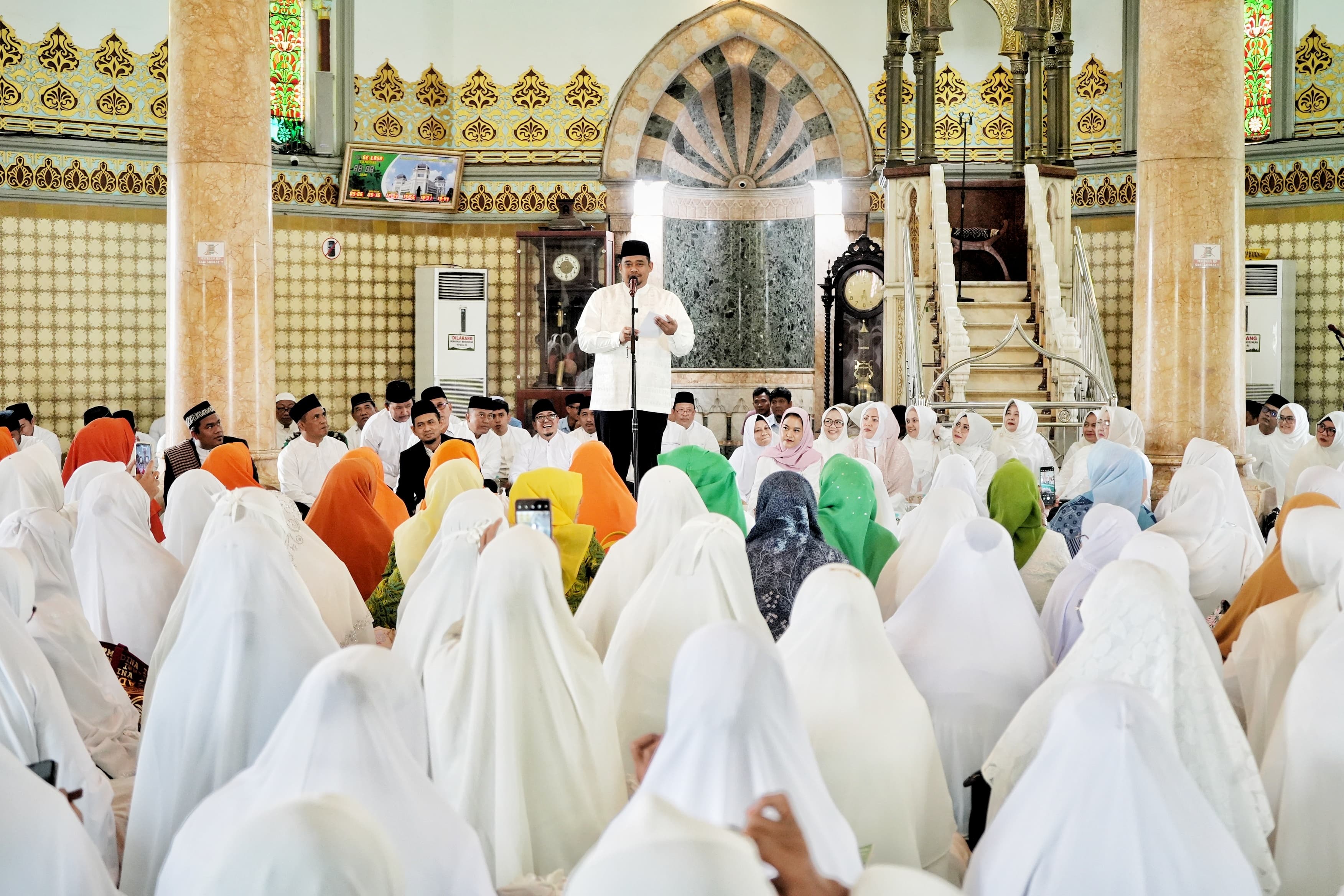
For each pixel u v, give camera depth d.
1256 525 6.59
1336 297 11.82
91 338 11.91
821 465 7.55
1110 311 12.68
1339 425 8.42
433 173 12.88
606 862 1.24
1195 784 1.96
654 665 3.02
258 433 7.06
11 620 2.65
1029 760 2.55
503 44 13.04
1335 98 11.83
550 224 12.80
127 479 4.32
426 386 12.71
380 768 1.93
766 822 1.57
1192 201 7.30
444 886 1.91
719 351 13.79
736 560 3.09
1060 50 11.30
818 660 2.53
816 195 13.14
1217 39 7.25
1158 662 2.51
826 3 12.88
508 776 2.44
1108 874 1.80
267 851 1.45
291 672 2.64
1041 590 4.42
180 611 3.39
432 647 3.15
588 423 10.24
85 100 11.85
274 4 12.52
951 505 4.21
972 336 10.45
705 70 13.11
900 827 2.41
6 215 11.59
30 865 1.74
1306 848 2.49
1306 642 3.03
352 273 12.73
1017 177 11.37
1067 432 9.95
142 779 2.60
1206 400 7.35
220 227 6.91
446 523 3.62
